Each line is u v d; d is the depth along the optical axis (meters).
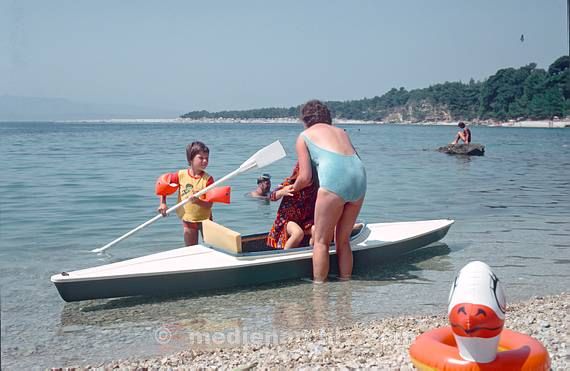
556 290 6.14
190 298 5.91
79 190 13.27
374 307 5.61
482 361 3.10
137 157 23.59
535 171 19.92
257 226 9.57
